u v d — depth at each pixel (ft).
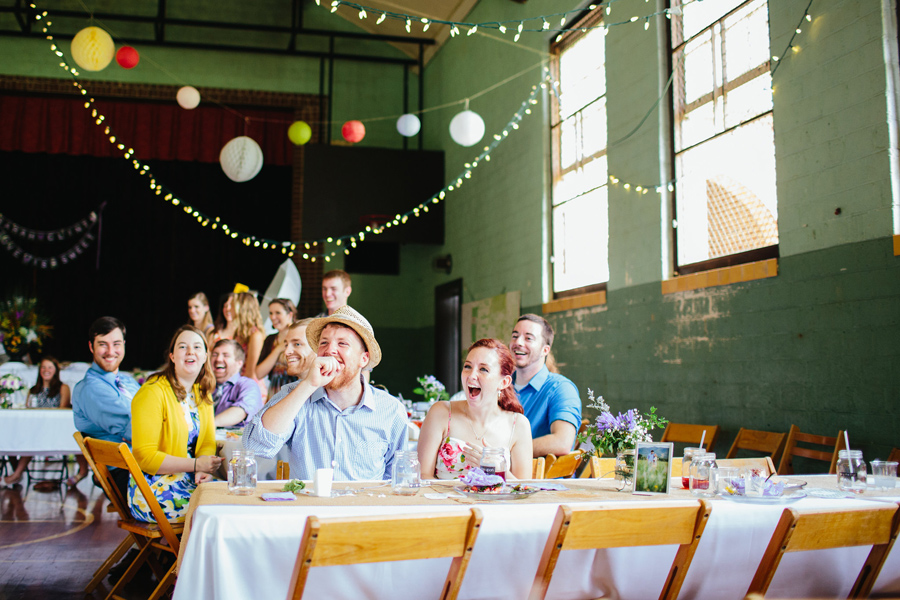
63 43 32.24
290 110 34.50
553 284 23.57
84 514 16.01
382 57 35.01
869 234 12.64
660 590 6.19
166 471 9.57
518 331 11.31
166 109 33.55
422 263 35.37
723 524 6.14
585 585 6.00
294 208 33.91
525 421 9.02
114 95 32.71
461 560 5.28
